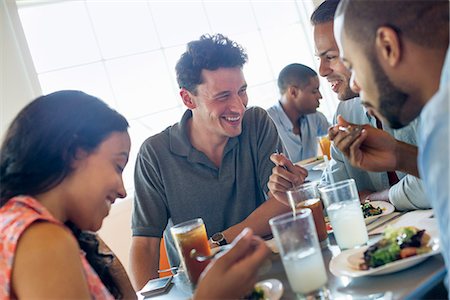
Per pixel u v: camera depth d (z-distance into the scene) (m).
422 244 0.92
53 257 0.80
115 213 3.02
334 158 1.83
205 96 1.76
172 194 1.85
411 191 1.25
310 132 3.52
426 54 0.74
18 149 0.93
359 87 0.86
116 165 1.02
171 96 3.52
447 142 0.59
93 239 1.19
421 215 1.18
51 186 0.94
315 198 1.23
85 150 0.96
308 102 3.40
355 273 0.90
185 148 1.87
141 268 1.72
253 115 1.97
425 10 0.74
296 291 0.91
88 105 0.99
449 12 0.73
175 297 1.16
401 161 1.16
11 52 3.00
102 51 3.34
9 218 0.85
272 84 4.04
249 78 3.96
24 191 0.93
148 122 3.44
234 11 3.88
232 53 1.75
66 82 3.24
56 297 0.78
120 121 1.04
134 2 3.45
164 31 3.54
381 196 1.50
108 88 3.34
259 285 0.99
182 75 1.79
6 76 2.98
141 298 1.23
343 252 1.05
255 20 3.98
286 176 1.48
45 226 0.83
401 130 1.58
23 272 0.80
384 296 0.81
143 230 1.82
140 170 1.88
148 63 3.46
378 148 1.17
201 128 1.86
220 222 1.85
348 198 1.11
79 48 3.28
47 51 3.20
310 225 0.91
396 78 0.78
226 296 0.85
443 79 0.65
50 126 0.94
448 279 0.67
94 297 0.91
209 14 3.75
